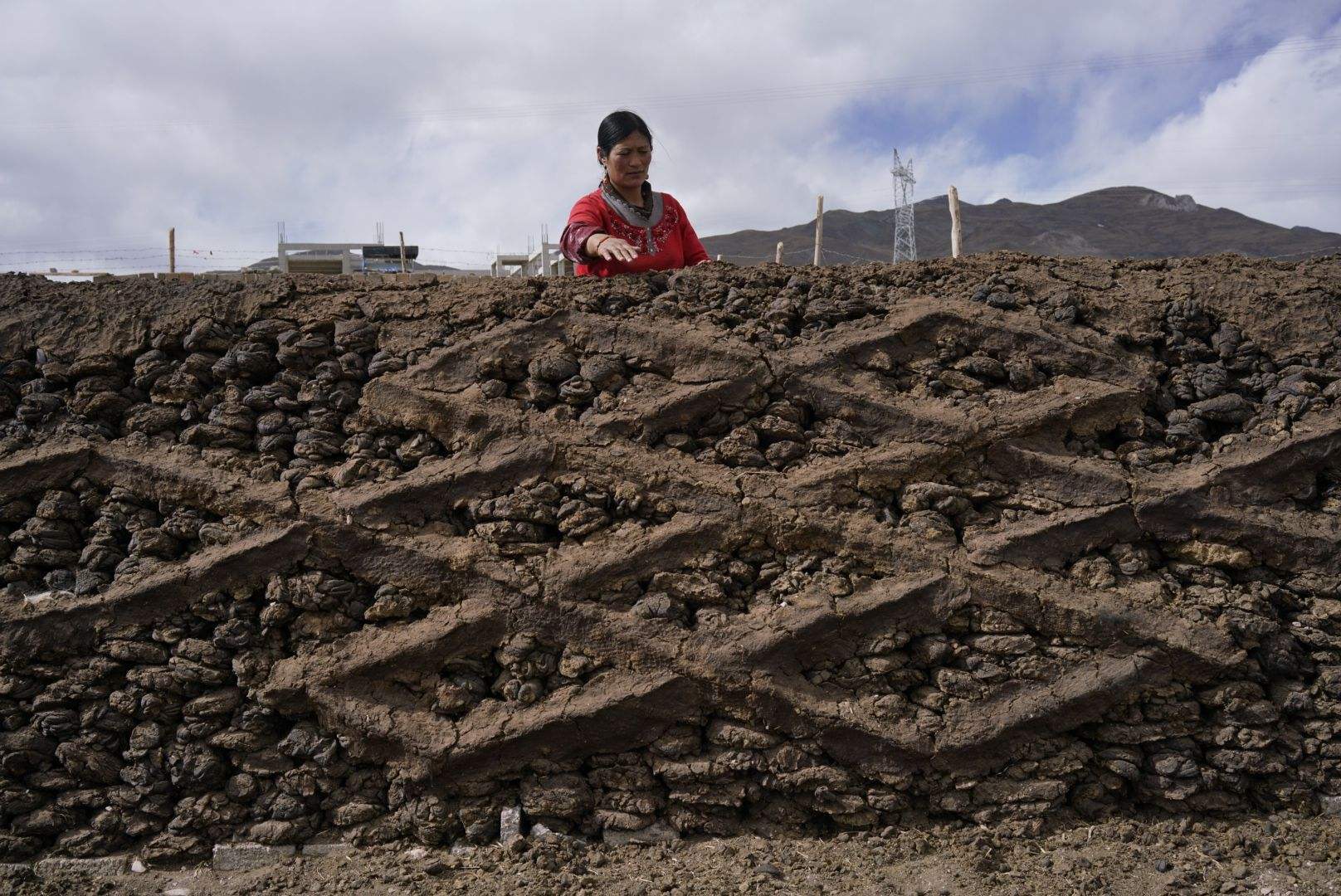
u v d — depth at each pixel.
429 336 4.29
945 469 4.09
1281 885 3.37
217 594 3.93
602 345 4.23
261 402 4.22
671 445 4.10
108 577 3.98
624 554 3.90
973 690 3.82
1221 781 3.81
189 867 3.74
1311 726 3.85
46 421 4.21
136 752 3.80
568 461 4.05
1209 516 3.98
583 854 3.70
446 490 4.04
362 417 4.17
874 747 3.78
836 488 4.01
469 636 3.88
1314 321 4.34
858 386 4.17
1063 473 4.05
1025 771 3.81
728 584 3.95
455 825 3.80
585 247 4.49
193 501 4.05
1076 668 3.85
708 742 3.85
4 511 4.04
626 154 4.62
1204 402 4.22
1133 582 3.96
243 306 4.35
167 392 4.23
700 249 5.07
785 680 3.81
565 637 3.87
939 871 3.51
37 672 3.86
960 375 4.26
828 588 3.89
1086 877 3.46
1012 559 3.93
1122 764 3.81
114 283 4.51
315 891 3.54
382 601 3.94
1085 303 4.44
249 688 3.87
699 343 4.16
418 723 3.82
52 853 3.75
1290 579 4.02
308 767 3.84
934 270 4.60
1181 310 4.40
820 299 4.40
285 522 3.97
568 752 3.82
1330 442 4.07
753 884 3.45
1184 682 3.86
